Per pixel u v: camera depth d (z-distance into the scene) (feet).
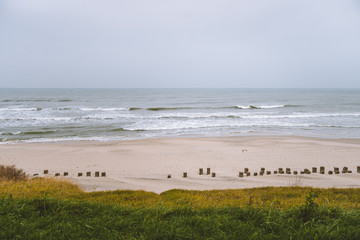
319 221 17.31
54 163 64.80
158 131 111.24
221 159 68.44
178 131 111.24
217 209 19.98
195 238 15.34
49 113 164.14
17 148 79.10
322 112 181.47
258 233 15.94
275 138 96.02
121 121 136.26
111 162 65.87
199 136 101.35
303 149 79.10
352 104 250.57
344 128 118.11
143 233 15.79
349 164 63.93
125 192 36.63
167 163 64.80
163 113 171.42
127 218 18.11
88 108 195.11
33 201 20.51
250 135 102.78
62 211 18.89
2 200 20.45
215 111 186.39
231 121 138.72
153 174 55.52
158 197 33.58
